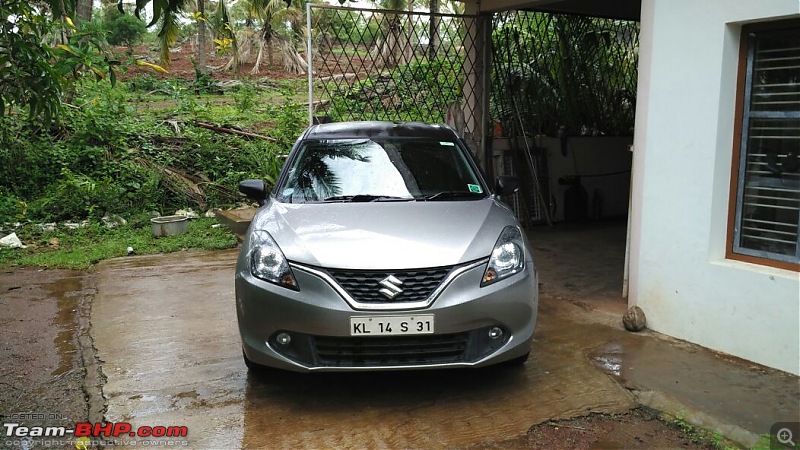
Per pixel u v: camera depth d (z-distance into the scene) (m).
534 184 8.27
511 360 3.66
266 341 3.31
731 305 3.90
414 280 3.20
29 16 4.61
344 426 3.21
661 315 4.35
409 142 4.52
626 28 9.08
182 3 2.68
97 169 9.34
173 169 9.84
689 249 4.11
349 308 3.13
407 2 19.09
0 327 4.80
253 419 3.29
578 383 3.64
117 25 27.08
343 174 4.20
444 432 3.15
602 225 8.51
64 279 6.21
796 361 3.61
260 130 12.24
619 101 9.21
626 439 3.07
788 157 3.72
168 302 5.38
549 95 8.55
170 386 3.69
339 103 7.70
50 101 4.53
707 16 3.86
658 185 4.26
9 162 8.91
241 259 3.51
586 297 5.31
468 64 7.67
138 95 16.02
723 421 3.15
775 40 3.73
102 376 3.84
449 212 3.72
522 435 3.11
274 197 4.12
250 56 28.05
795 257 3.73
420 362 3.23
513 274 3.38
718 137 3.88
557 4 7.73
